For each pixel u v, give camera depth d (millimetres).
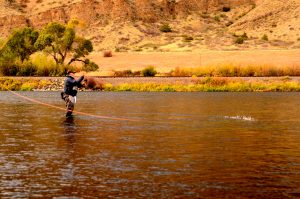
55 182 12062
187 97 45156
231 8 168125
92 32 142500
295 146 17219
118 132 20734
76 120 25422
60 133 20344
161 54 104125
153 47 129000
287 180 12367
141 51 120625
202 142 18031
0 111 30688
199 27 154375
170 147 16922
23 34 75938
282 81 59781
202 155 15484
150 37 141125
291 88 55719
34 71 69500
